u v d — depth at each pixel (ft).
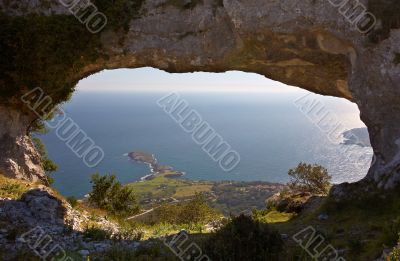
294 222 57.57
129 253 38.37
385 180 53.31
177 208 90.12
